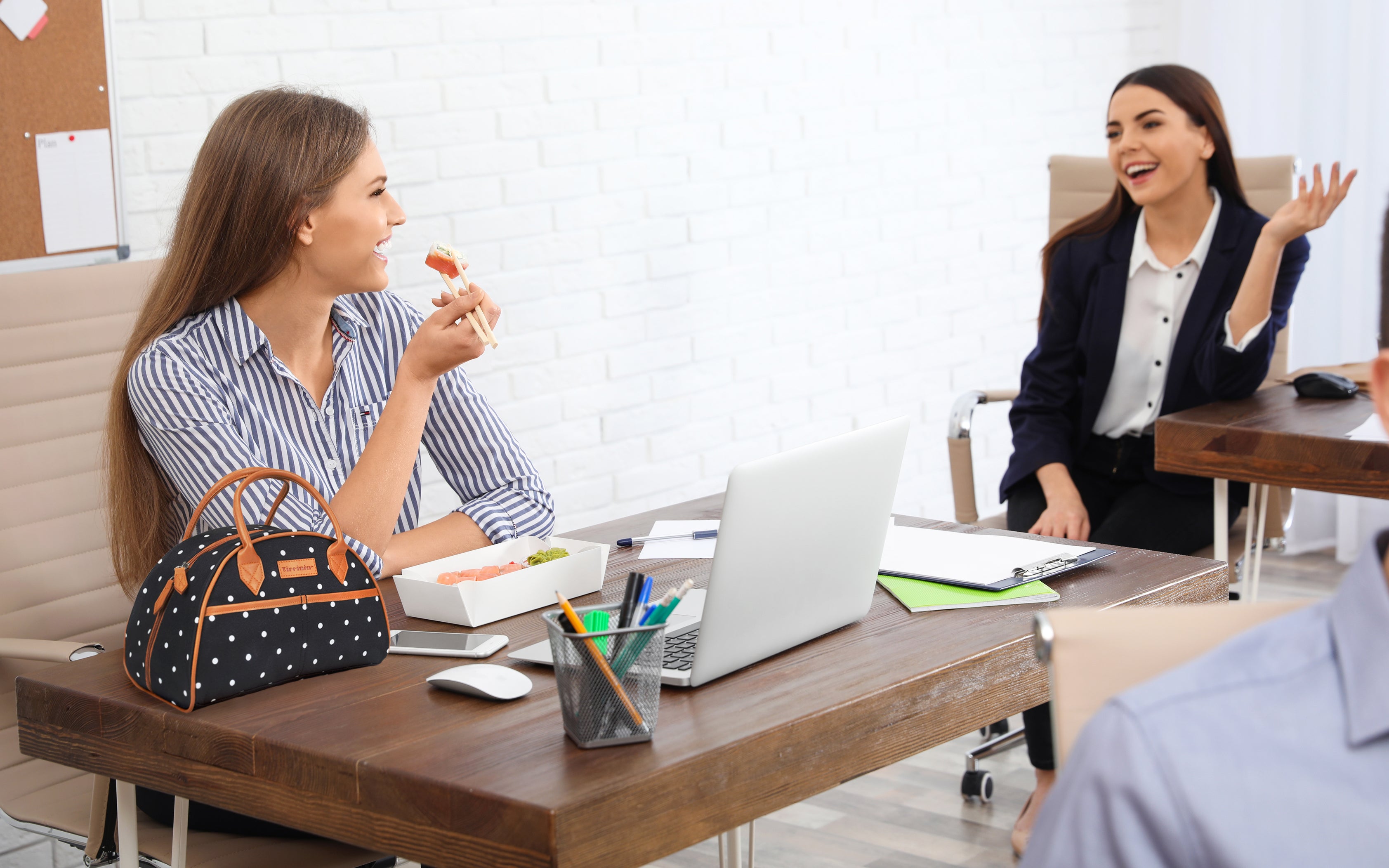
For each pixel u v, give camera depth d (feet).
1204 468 6.90
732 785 3.30
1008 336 13.07
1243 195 8.02
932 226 12.30
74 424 5.87
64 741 4.06
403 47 9.08
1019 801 7.88
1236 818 1.67
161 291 5.16
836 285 11.71
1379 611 1.75
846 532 4.04
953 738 3.91
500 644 4.15
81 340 5.91
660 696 3.44
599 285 10.25
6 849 7.24
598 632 3.26
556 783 3.08
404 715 3.63
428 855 3.18
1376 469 6.29
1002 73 12.59
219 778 3.65
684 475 10.94
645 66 10.29
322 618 3.98
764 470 3.61
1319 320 12.47
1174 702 1.76
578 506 10.35
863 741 3.63
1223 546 7.10
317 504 5.01
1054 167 9.59
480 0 9.39
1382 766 1.69
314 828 3.44
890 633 4.19
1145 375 8.13
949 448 8.45
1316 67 12.35
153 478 5.11
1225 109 13.02
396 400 4.95
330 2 8.73
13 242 7.45
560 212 9.97
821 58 11.32
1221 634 2.63
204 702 3.78
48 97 7.49
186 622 3.82
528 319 9.90
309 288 5.19
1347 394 7.28
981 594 4.50
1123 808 1.70
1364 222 12.00
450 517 5.33
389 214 5.16
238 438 4.96
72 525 5.82
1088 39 13.17
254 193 4.96
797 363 11.54
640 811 3.10
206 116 8.30
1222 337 7.73
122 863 4.44
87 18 7.59
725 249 10.96
